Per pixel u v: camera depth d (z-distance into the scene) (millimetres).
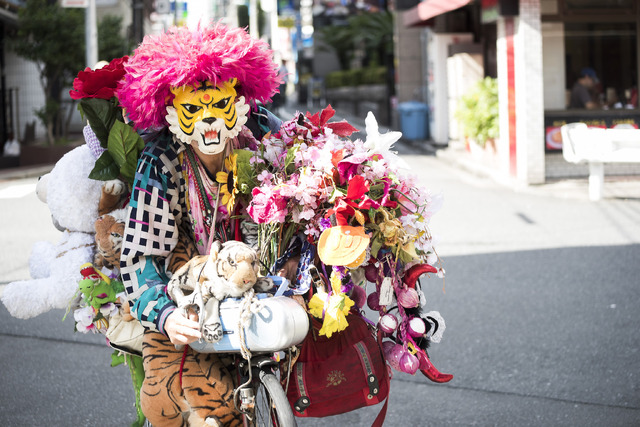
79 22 19938
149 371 2734
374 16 30438
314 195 2711
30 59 19562
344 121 3035
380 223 2742
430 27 20094
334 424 4316
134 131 2855
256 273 2600
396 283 2906
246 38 2795
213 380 2703
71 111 21766
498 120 15023
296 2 56156
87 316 3068
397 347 2934
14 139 20391
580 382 4852
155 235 2744
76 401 4652
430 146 19750
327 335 2648
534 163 13344
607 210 10750
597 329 5844
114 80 2910
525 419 4336
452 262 8023
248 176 2801
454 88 18172
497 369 5098
